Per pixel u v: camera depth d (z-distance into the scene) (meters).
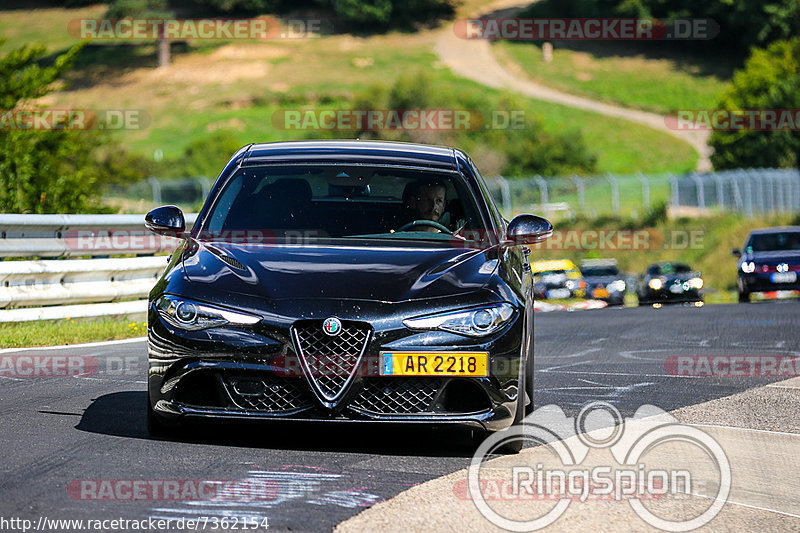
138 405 20.83
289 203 19.94
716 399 23.67
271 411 16.36
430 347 16.47
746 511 14.48
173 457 16.12
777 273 73.56
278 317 16.38
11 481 14.46
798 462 17.53
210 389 16.67
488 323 16.83
